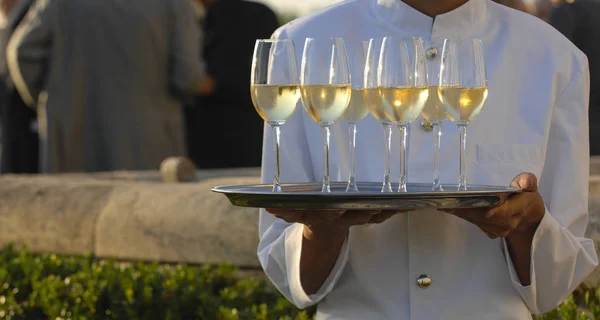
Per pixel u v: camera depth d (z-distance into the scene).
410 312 3.21
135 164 10.16
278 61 3.04
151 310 5.06
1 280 5.50
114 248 5.73
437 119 3.13
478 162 3.19
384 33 3.32
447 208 2.77
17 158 11.03
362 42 3.16
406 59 2.91
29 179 6.64
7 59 10.27
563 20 8.71
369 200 2.70
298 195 2.73
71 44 10.03
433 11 3.29
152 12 10.05
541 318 4.43
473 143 3.19
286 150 3.35
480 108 3.00
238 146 11.25
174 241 5.49
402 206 2.71
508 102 3.23
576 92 3.26
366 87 2.99
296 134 3.35
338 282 3.33
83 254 5.86
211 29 11.05
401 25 3.31
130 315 5.01
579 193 3.25
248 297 5.05
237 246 5.29
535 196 2.97
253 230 5.24
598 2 8.71
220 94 11.15
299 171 3.34
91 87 10.09
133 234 5.62
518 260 3.18
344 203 2.71
